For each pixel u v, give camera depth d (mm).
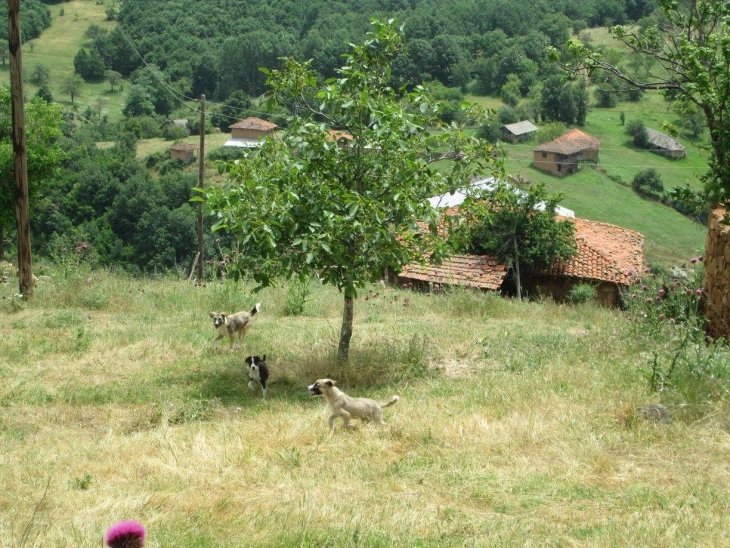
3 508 6973
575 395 10320
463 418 9453
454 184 12508
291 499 7148
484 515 6816
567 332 15117
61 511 6895
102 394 11094
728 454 8250
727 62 14922
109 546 3266
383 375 12195
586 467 7906
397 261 11797
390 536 6301
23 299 17141
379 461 8211
